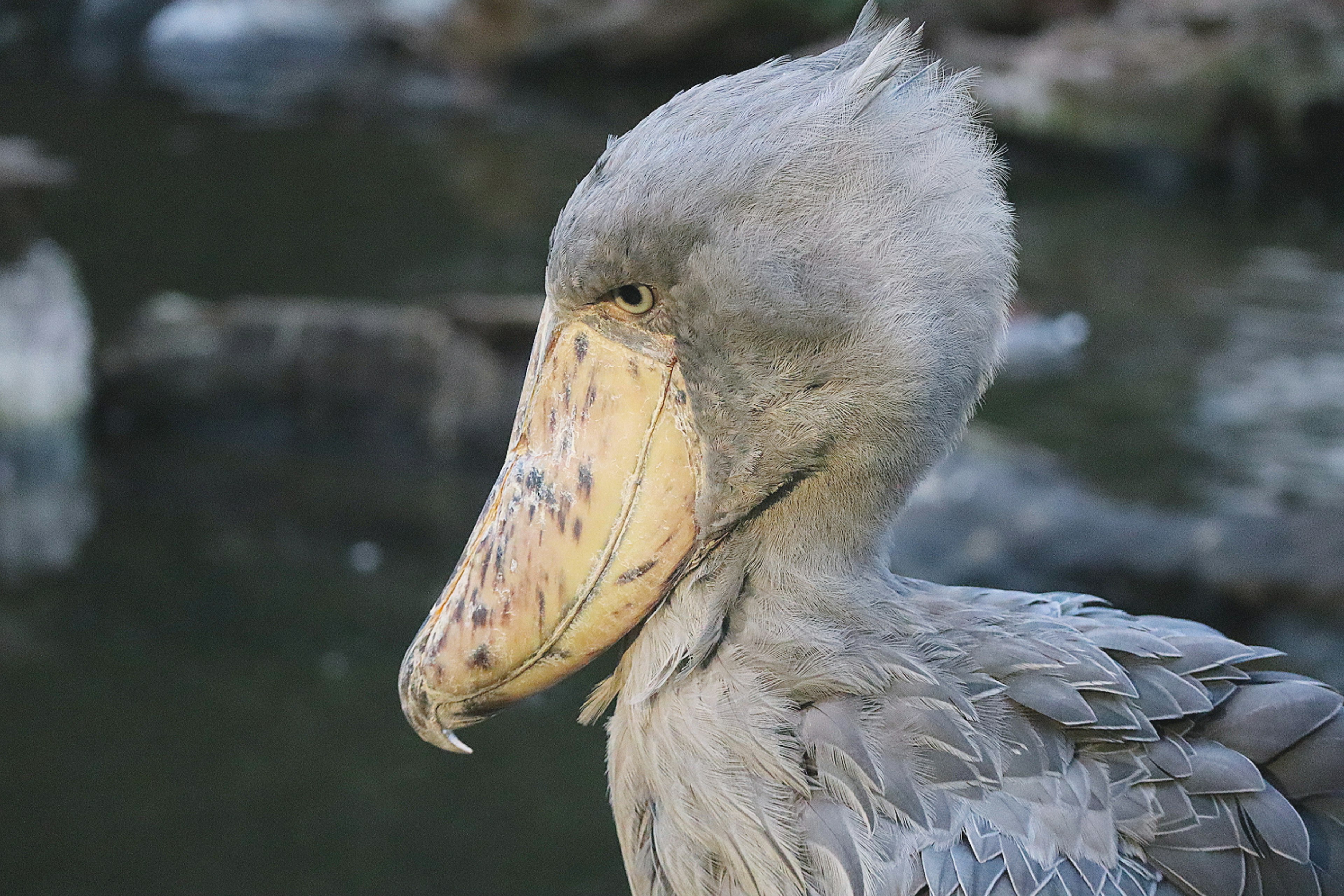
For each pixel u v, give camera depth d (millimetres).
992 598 4469
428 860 8883
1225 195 24688
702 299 3992
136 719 10211
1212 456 13984
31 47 32438
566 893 8617
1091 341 17234
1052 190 24656
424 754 9977
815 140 3932
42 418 14242
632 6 32031
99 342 15953
